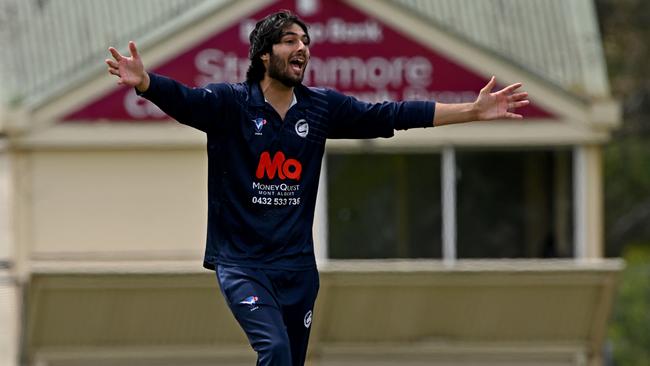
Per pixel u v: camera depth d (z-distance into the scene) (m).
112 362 57.31
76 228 58.25
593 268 55.66
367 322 56.91
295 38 26.23
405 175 59.88
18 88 58.72
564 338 58.34
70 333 56.47
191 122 26.16
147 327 56.53
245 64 58.28
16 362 57.03
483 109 27.03
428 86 59.06
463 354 58.19
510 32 64.44
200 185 58.62
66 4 62.91
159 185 58.50
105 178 58.38
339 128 27.19
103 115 58.22
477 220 60.19
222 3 57.91
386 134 27.38
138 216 58.47
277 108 26.67
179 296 55.50
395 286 55.50
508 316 57.50
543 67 62.91
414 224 59.88
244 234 26.70
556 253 60.47
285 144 26.66
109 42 61.22
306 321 27.28
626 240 107.62
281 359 25.83
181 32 57.91
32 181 58.06
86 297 55.28
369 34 58.88
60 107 57.94
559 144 60.06
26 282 54.66
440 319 57.34
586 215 60.38
